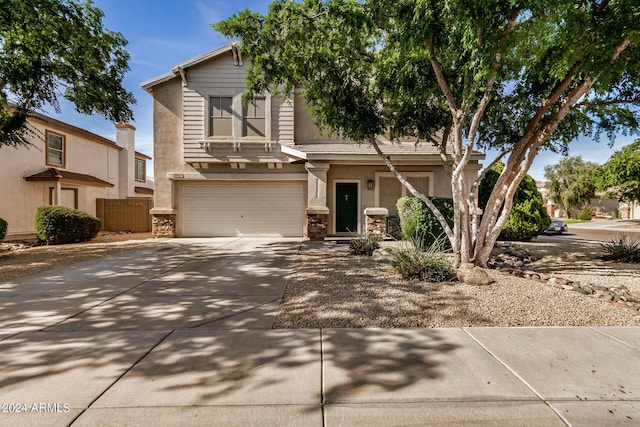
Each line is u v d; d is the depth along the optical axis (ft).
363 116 25.14
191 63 42.32
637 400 8.55
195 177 44.19
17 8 24.71
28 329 13.12
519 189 39.91
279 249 34.14
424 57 22.21
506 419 7.88
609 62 15.67
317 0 22.25
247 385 9.19
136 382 9.32
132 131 73.97
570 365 10.27
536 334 12.57
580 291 18.33
